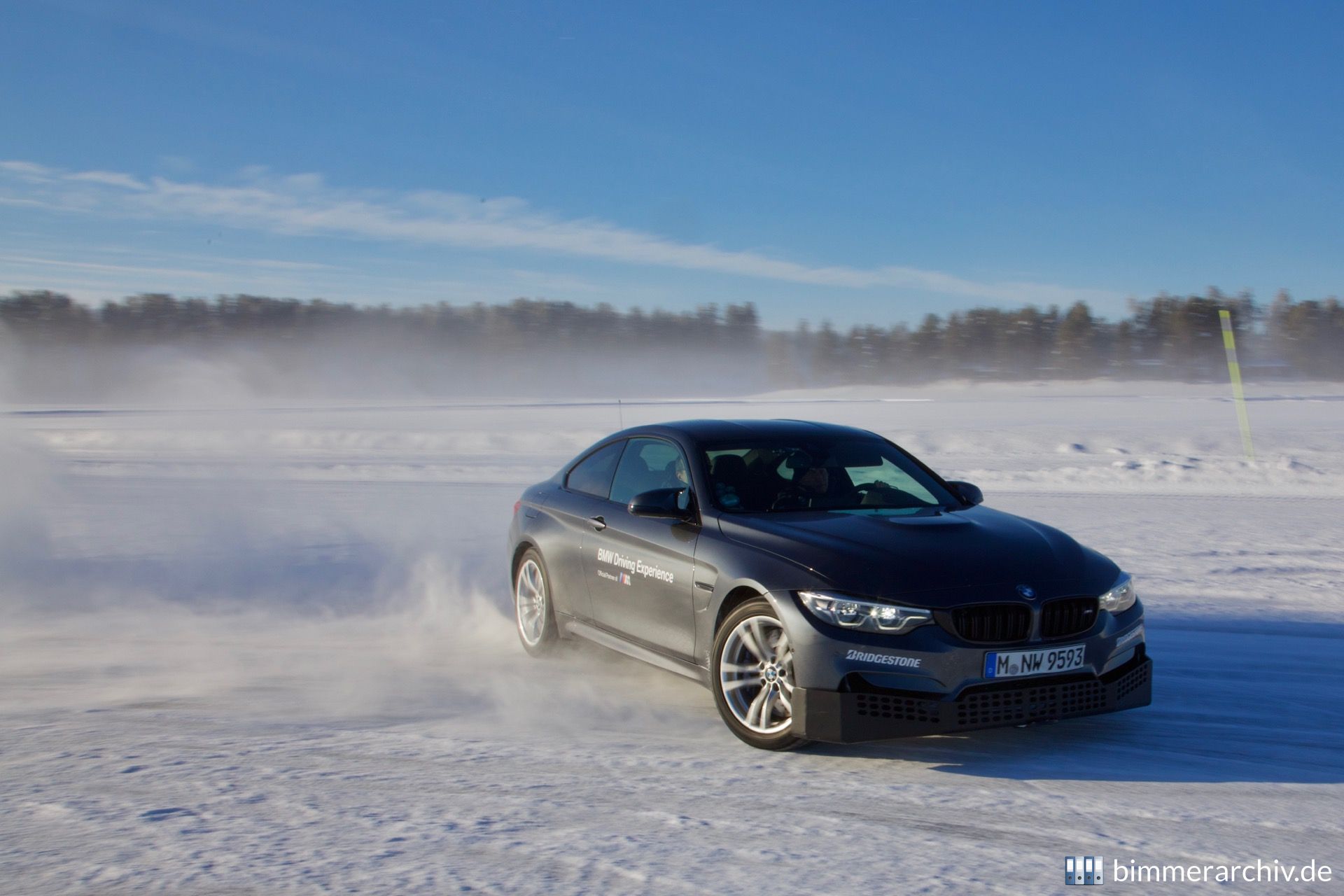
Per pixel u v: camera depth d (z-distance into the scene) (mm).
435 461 20828
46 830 3141
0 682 5195
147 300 163500
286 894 2688
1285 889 2754
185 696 4934
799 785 3605
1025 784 3629
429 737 4207
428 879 2773
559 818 3260
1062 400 59969
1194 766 3834
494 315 177000
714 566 4250
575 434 27391
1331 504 12523
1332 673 5289
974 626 3713
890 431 28406
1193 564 8594
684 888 2721
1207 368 120875
